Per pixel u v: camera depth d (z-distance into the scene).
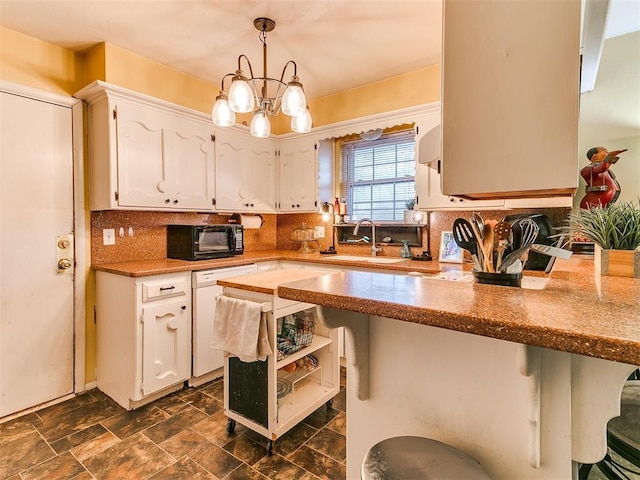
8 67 2.12
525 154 0.73
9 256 2.13
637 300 0.69
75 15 2.01
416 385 0.99
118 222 2.65
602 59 2.12
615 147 2.12
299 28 2.21
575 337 0.49
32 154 2.21
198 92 2.91
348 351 1.08
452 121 0.81
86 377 2.48
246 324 1.69
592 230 1.11
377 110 3.03
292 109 1.77
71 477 1.59
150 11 1.99
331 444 1.85
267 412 1.76
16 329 2.16
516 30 0.74
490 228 0.91
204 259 2.79
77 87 2.42
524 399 0.82
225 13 2.03
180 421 2.06
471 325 0.58
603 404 0.73
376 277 1.00
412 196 3.25
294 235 3.60
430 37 2.32
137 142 2.42
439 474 0.78
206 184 2.90
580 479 1.05
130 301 2.20
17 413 2.15
